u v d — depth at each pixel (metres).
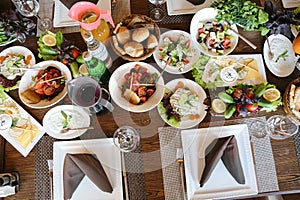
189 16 1.37
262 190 1.15
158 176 1.17
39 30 1.36
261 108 1.21
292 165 1.18
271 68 1.28
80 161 1.15
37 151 1.21
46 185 1.18
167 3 1.38
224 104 1.21
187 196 1.15
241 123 1.22
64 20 1.37
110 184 1.16
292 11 1.33
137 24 1.30
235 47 1.32
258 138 1.21
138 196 1.16
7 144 1.22
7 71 1.29
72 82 1.20
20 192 1.17
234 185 1.16
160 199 1.15
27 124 1.24
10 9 1.38
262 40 1.33
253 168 1.17
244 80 1.27
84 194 1.16
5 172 1.19
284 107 1.23
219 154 1.16
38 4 1.40
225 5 1.26
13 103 1.27
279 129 1.22
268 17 1.27
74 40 1.33
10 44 1.35
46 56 1.30
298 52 1.25
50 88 1.25
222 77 1.25
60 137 1.21
